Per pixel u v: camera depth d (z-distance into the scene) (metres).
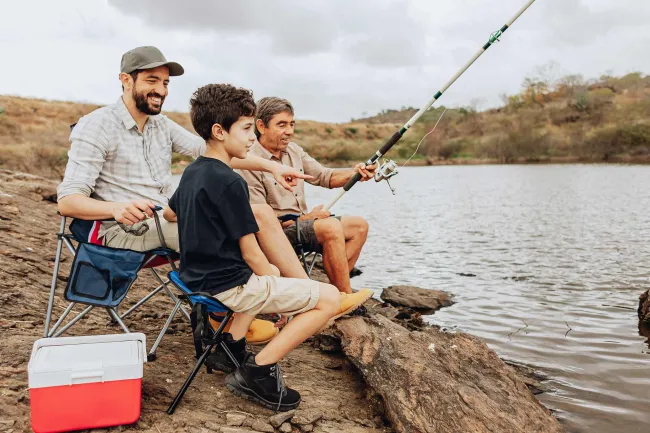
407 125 3.57
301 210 3.92
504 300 5.80
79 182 2.93
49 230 5.62
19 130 34.41
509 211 14.27
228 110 2.60
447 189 22.84
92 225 3.00
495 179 28.48
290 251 3.05
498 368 3.30
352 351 3.24
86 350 2.43
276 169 3.42
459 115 66.75
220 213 2.50
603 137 49.53
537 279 6.71
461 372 3.13
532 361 4.09
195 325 2.74
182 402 2.65
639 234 9.97
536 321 5.06
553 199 17.19
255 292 2.55
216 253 2.51
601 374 3.84
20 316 3.43
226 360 2.76
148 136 3.25
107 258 2.79
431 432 2.68
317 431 2.63
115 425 2.36
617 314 5.23
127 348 2.47
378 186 25.31
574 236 9.94
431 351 3.22
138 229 3.06
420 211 14.96
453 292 6.21
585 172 31.89
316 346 3.73
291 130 3.76
